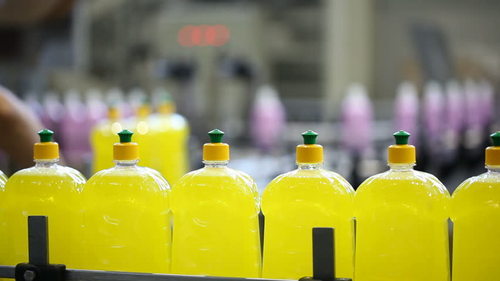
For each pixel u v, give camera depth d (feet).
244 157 17.51
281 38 31.89
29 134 7.58
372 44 31.99
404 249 4.27
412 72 30.99
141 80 28.12
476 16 31.99
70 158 11.71
